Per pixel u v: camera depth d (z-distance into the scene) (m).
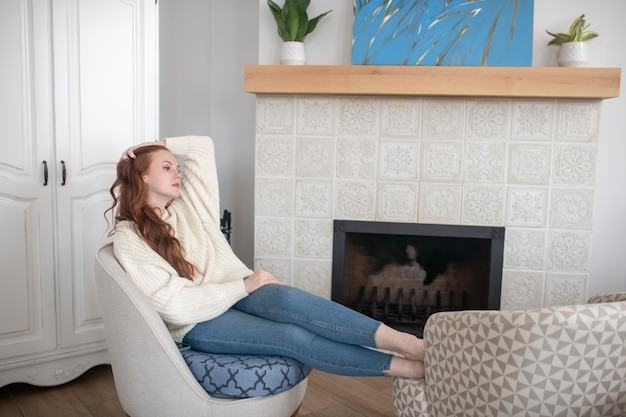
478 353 1.29
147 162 1.90
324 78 2.87
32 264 2.32
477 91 2.77
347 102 2.97
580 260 2.92
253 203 3.78
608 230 3.25
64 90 2.34
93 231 2.49
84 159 2.43
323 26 3.06
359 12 2.96
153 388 1.59
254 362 1.66
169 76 3.50
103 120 2.48
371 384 2.59
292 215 3.08
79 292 2.47
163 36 3.44
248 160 3.76
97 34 2.42
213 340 1.76
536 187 2.90
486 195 2.94
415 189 2.98
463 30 2.89
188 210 2.08
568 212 2.90
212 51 3.79
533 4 2.86
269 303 1.83
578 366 1.19
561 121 2.85
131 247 1.77
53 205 2.36
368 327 1.67
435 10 2.91
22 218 2.28
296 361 1.73
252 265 3.83
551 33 2.84
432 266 3.29
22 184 2.26
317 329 1.73
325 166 3.03
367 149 2.99
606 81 2.70
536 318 1.18
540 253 2.94
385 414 2.29
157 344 1.56
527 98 2.85
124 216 1.89
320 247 3.08
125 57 2.53
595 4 2.86
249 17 3.63
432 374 1.48
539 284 2.95
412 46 2.91
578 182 2.88
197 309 1.76
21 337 2.32
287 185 3.07
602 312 1.17
